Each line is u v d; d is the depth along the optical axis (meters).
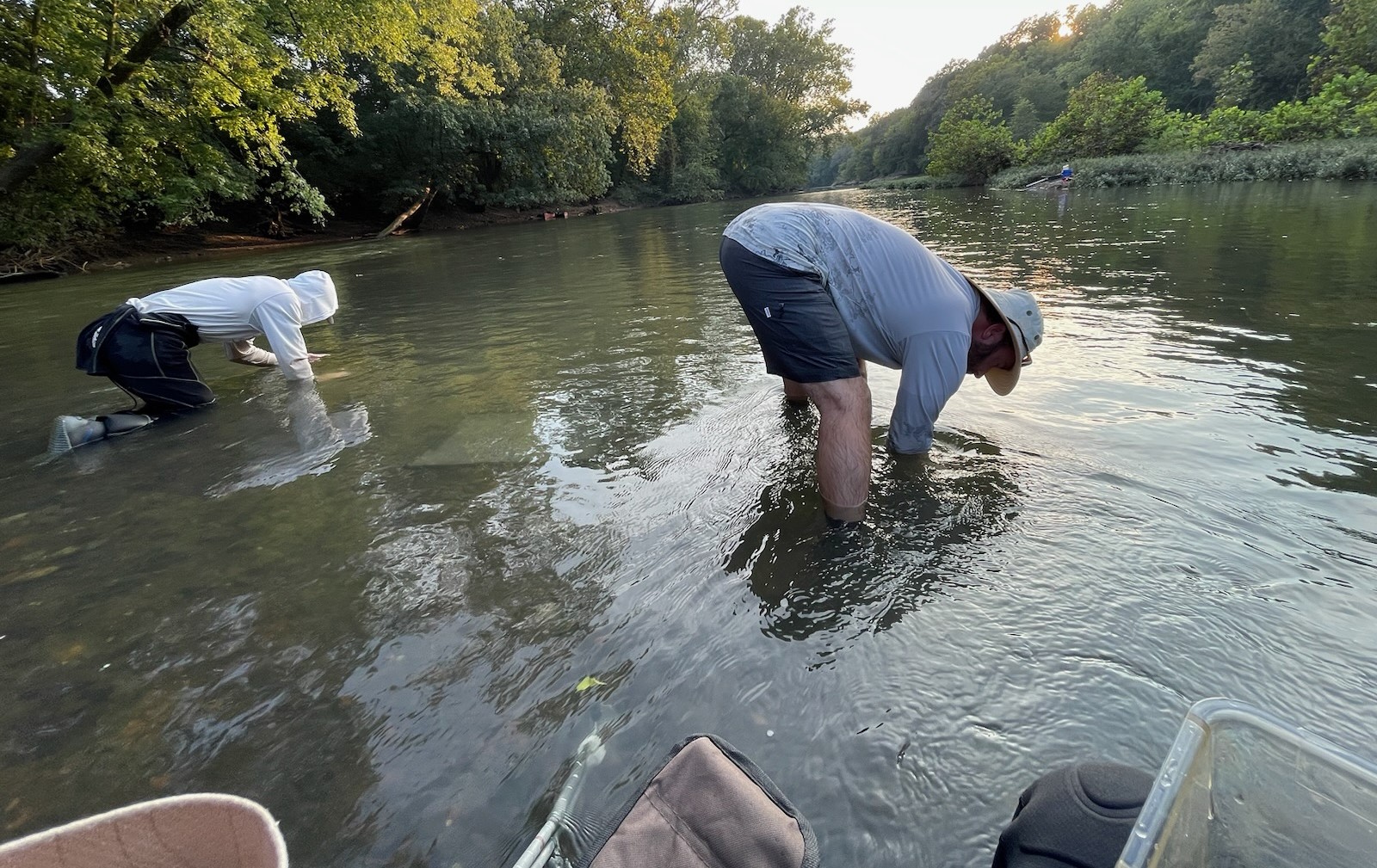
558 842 1.27
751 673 1.68
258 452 3.29
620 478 2.78
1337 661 1.56
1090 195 17.62
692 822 1.24
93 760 1.55
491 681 1.71
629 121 28.83
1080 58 46.94
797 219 2.47
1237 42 32.34
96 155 10.90
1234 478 2.37
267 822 0.94
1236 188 15.88
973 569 2.01
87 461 3.28
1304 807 0.75
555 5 27.78
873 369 4.01
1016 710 1.51
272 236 18.56
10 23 9.98
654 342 5.00
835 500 2.31
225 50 10.83
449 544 2.37
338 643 1.90
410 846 1.30
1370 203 10.44
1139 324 4.45
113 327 3.63
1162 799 0.79
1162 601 1.80
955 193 26.33
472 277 9.39
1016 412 3.11
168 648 1.92
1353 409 2.84
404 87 19.58
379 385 4.28
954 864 1.21
